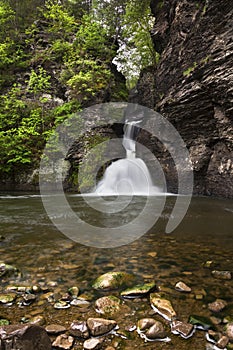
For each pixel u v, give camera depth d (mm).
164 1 13508
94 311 1863
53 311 1863
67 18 18234
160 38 14406
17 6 21031
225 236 4027
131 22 17281
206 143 9984
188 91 9969
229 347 1468
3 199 9516
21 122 14547
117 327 1669
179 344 1509
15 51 18594
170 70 12180
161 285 2273
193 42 10047
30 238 3938
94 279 2416
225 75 8102
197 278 2428
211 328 1646
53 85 16672
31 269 2672
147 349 1467
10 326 1394
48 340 1468
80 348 1468
